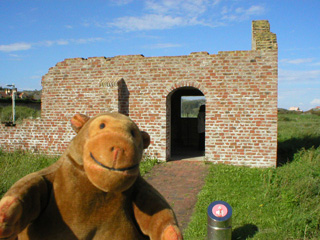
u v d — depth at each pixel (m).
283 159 10.47
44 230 2.00
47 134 10.67
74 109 10.41
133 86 10.04
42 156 10.05
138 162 1.86
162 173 8.74
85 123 2.23
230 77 9.33
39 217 2.01
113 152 1.74
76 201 1.98
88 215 2.01
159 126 9.89
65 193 2.00
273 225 5.23
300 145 11.76
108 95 9.97
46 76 10.64
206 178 8.05
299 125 23.81
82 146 1.99
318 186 6.21
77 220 2.00
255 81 9.16
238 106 9.30
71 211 1.99
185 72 9.65
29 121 10.79
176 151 12.61
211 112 9.48
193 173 8.69
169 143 10.36
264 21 10.63
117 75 10.14
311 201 5.76
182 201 6.63
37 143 10.76
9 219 1.68
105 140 1.79
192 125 14.90
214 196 6.65
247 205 6.06
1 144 11.05
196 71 9.56
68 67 10.45
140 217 2.12
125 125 1.95
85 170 1.86
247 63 9.20
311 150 9.81
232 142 9.38
